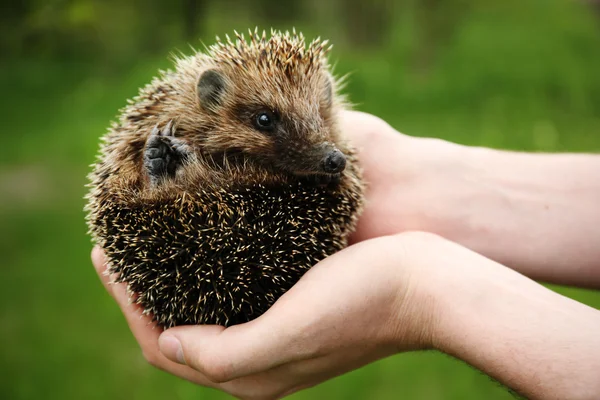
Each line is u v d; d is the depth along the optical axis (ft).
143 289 2.03
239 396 2.10
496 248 2.19
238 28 8.59
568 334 1.83
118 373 2.69
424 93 5.41
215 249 2.00
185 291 2.00
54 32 6.18
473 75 5.55
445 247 2.01
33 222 3.71
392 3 7.18
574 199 2.19
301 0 10.04
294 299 1.94
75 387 2.64
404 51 6.11
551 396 1.81
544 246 2.18
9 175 4.51
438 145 2.29
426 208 2.22
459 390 2.59
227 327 2.00
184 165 2.09
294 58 2.19
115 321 2.87
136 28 7.04
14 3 5.30
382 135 2.30
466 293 1.91
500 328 1.86
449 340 1.91
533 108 5.08
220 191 2.04
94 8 5.59
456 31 6.09
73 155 4.85
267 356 1.93
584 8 6.75
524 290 1.91
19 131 5.52
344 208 2.11
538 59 5.66
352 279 1.94
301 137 2.16
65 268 3.19
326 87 2.26
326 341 1.94
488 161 2.26
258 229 2.02
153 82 2.25
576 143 4.28
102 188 2.10
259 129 2.19
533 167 2.24
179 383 2.65
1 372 2.67
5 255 3.32
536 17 6.30
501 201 2.21
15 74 7.01
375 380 2.63
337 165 2.08
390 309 1.95
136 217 2.03
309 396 2.58
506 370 1.85
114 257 2.06
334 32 8.55
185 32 6.30
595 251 2.16
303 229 2.05
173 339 1.98
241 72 2.20
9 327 2.82
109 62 6.95
